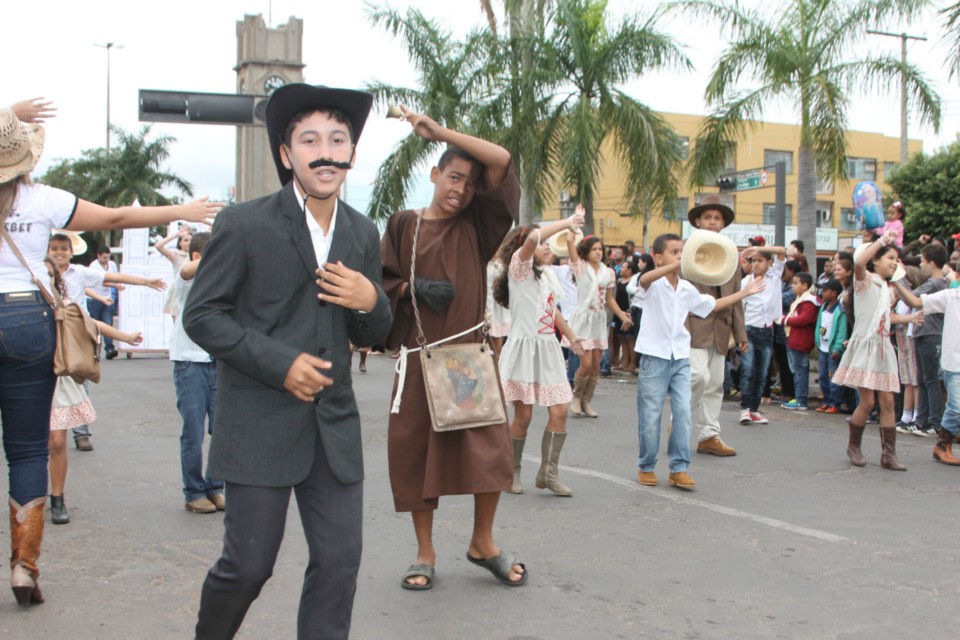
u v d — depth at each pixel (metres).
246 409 2.66
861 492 6.54
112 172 45.03
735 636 3.78
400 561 4.75
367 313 2.73
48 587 4.29
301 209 2.74
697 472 7.16
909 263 9.94
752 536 5.29
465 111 19.06
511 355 6.27
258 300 2.67
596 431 9.12
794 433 9.20
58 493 5.49
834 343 10.41
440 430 4.07
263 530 2.63
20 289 3.81
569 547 5.03
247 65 29.25
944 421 7.79
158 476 6.80
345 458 2.72
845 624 3.93
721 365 7.91
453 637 3.73
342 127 2.76
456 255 4.30
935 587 4.44
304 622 2.73
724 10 15.29
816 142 14.83
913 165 25.00
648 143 17.64
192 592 4.25
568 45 17.95
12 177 3.72
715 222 6.94
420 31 19.22
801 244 13.86
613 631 3.82
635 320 14.65
